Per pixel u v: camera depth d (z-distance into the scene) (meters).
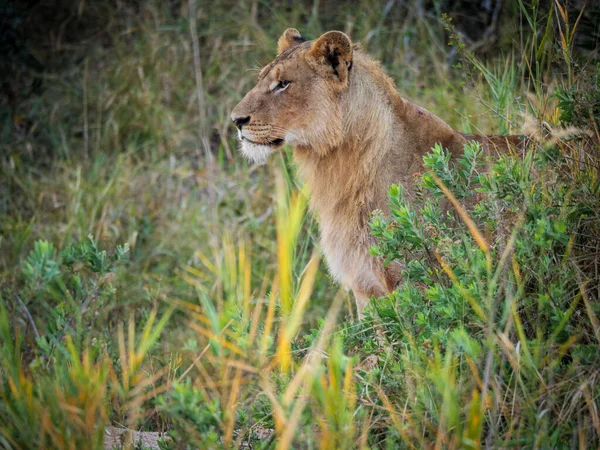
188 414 5.89
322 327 6.89
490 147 8.34
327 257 8.85
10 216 13.27
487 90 11.31
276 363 6.68
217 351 6.77
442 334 6.20
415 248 6.94
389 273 8.25
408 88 13.26
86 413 6.13
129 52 15.66
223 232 11.91
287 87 8.52
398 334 6.61
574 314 6.54
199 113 14.66
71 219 12.56
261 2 15.48
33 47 15.91
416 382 6.21
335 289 10.62
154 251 12.17
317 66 8.47
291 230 6.59
